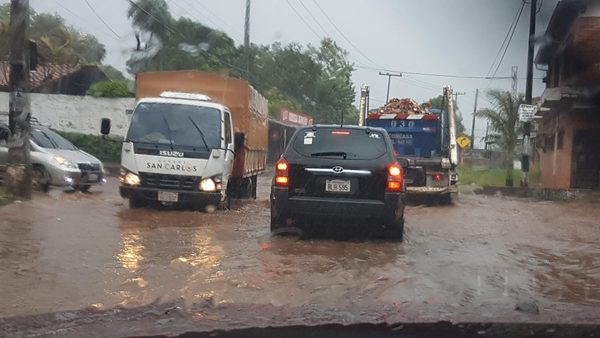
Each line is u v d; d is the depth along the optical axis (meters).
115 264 5.98
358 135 7.95
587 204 16.61
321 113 51.69
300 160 7.75
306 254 6.88
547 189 20.23
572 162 22.41
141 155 10.23
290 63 50.56
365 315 4.37
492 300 5.05
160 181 10.24
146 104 10.79
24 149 10.41
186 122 10.62
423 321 4.21
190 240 7.51
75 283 5.23
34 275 5.46
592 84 20.94
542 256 7.39
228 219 9.66
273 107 38.22
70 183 12.69
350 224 7.70
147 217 9.42
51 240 7.08
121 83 25.20
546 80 30.17
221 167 10.45
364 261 6.62
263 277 5.64
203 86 13.38
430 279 5.82
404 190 7.94
